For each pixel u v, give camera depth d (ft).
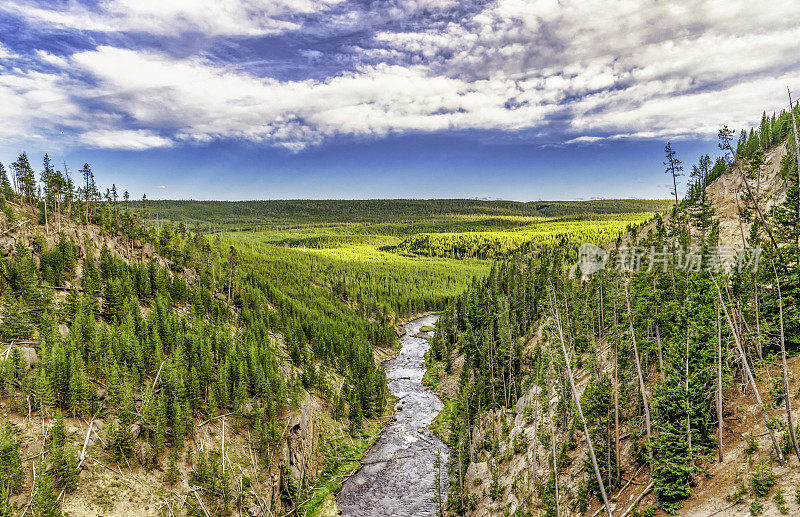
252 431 247.50
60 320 262.47
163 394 220.23
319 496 230.48
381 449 278.05
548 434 190.08
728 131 180.96
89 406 207.82
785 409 127.75
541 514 152.25
